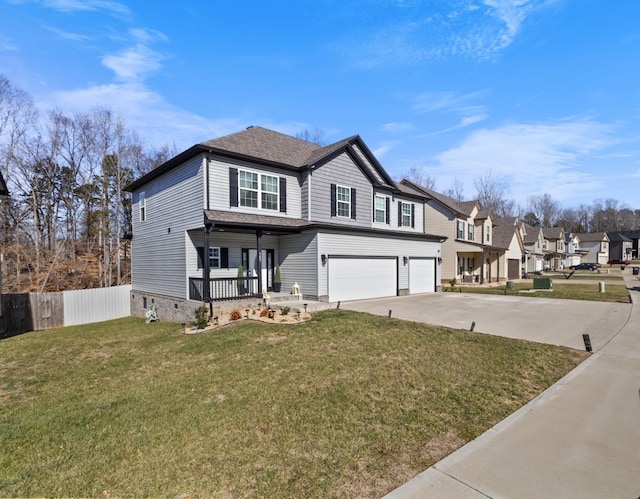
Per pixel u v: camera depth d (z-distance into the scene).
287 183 15.73
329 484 3.28
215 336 9.04
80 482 3.37
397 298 17.48
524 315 12.38
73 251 28.66
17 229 26.86
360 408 4.97
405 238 19.27
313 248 14.75
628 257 72.00
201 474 3.46
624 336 9.29
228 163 13.83
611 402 5.15
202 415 4.77
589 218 91.38
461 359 7.09
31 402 5.52
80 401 5.47
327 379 6.02
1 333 14.88
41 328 16.70
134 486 3.29
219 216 12.88
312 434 4.26
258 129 17.70
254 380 6.04
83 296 18.08
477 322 11.02
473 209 30.92
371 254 17.12
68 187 29.83
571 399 5.28
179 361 7.35
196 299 13.17
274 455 3.80
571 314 12.66
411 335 8.82
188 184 14.08
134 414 4.86
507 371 6.51
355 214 17.88
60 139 28.84
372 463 3.64
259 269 13.69
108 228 29.33
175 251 14.85
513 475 3.35
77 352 9.04
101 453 3.88
